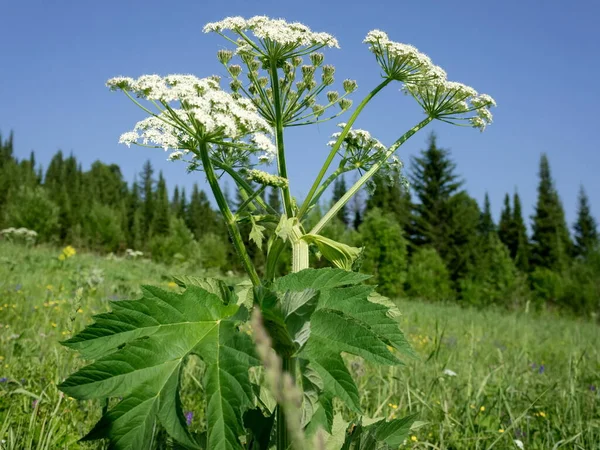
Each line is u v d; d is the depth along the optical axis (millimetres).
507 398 4043
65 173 100125
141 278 14789
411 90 3281
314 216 25219
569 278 33094
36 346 4340
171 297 1634
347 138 3039
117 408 1511
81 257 18188
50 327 5863
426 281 31531
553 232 55906
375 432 2139
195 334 1616
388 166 3031
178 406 1527
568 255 57719
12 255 14133
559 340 11320
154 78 2371
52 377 3619
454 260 44500
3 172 66375
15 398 3236
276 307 1681
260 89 2877
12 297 7348
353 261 2236
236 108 2324
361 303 1763
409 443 3180
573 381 4105
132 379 1535
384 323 1735
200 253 31875
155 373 1554
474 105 3297
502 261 32844
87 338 1585
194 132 2328
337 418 2400
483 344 8227
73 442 2834
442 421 3508
